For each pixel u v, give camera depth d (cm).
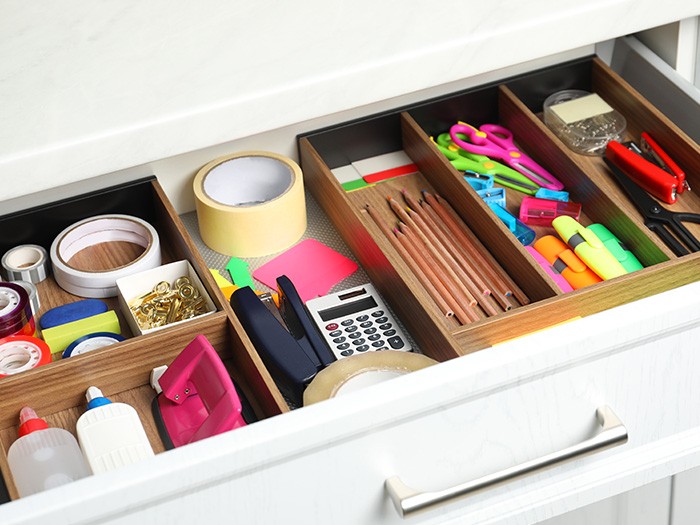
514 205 123
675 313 87
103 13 97
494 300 112
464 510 95
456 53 112
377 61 109
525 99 135
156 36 100
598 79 134
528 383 86
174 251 119
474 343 103
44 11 95
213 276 112
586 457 95
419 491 91
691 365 95
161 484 77
